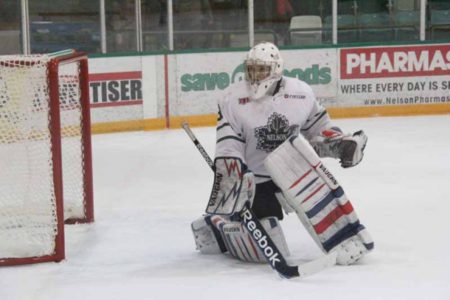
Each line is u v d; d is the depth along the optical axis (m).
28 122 6.98
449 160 11.07
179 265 6.17
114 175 10.56
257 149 6.11
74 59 7.07
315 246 6.64
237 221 6.14
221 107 6.07
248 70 5.95
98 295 5.46
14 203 7.05
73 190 7.87
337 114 15.48
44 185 6.95
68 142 8.20
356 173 10.24
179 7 15.19
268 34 15.66
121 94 14.23
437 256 6.23
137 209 8.45
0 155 7.07
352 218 5.95
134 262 6.31
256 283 5.61
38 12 14.40
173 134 13.98
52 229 6.45
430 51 15.73
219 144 5.97
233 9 15.41
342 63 15.43
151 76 14.46
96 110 14.03
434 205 8.23
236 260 6.26
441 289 5.38
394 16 15.98
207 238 6.46
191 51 14.68
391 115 15.68
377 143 12.59
